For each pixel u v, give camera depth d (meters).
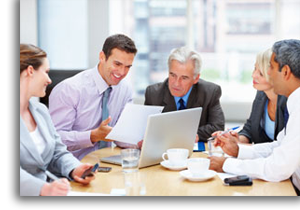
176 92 2.47
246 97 4.52
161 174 1.73
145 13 4.61
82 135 2.16
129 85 2.63
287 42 1.69
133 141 1.91
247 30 4.50
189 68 2.39
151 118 1.73
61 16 4.58
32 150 1.59
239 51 4.52
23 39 4.46
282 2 4.43
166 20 4.59
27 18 4.47
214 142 2.01
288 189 1.51
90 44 4.48
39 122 1.71
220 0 4.50
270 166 1.61
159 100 2.66
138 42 4.64
